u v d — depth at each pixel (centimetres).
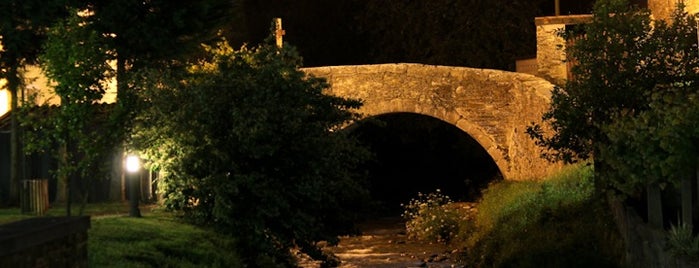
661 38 1725
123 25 2091
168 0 2127
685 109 1220
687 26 1720
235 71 1839
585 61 1761
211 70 2072
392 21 3928
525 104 2903
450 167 4150
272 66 1828
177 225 1820
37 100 2328
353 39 4084
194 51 2233
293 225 1806
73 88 1673
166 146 1802
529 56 3741
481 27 3856
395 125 4062
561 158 1862
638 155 1305
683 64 1702
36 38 2159
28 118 1775
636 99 1702
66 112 1678
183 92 1823
